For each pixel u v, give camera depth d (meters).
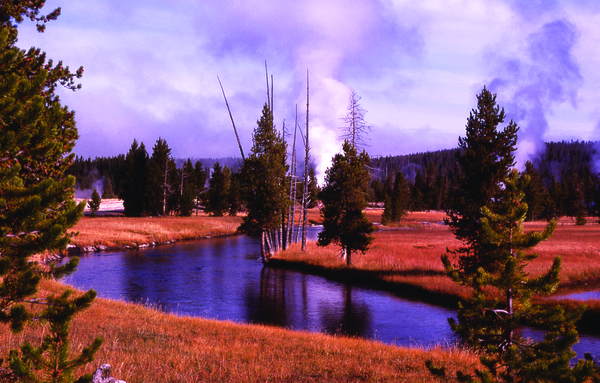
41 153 5.09
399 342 15.13
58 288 15.80
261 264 35.50
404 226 84.88
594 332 16.09
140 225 57.50
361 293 24.47
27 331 9.30
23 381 3.96
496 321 6.64
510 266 6.52
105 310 14.15
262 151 37.47
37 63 11.73
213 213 93.44
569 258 32.16
